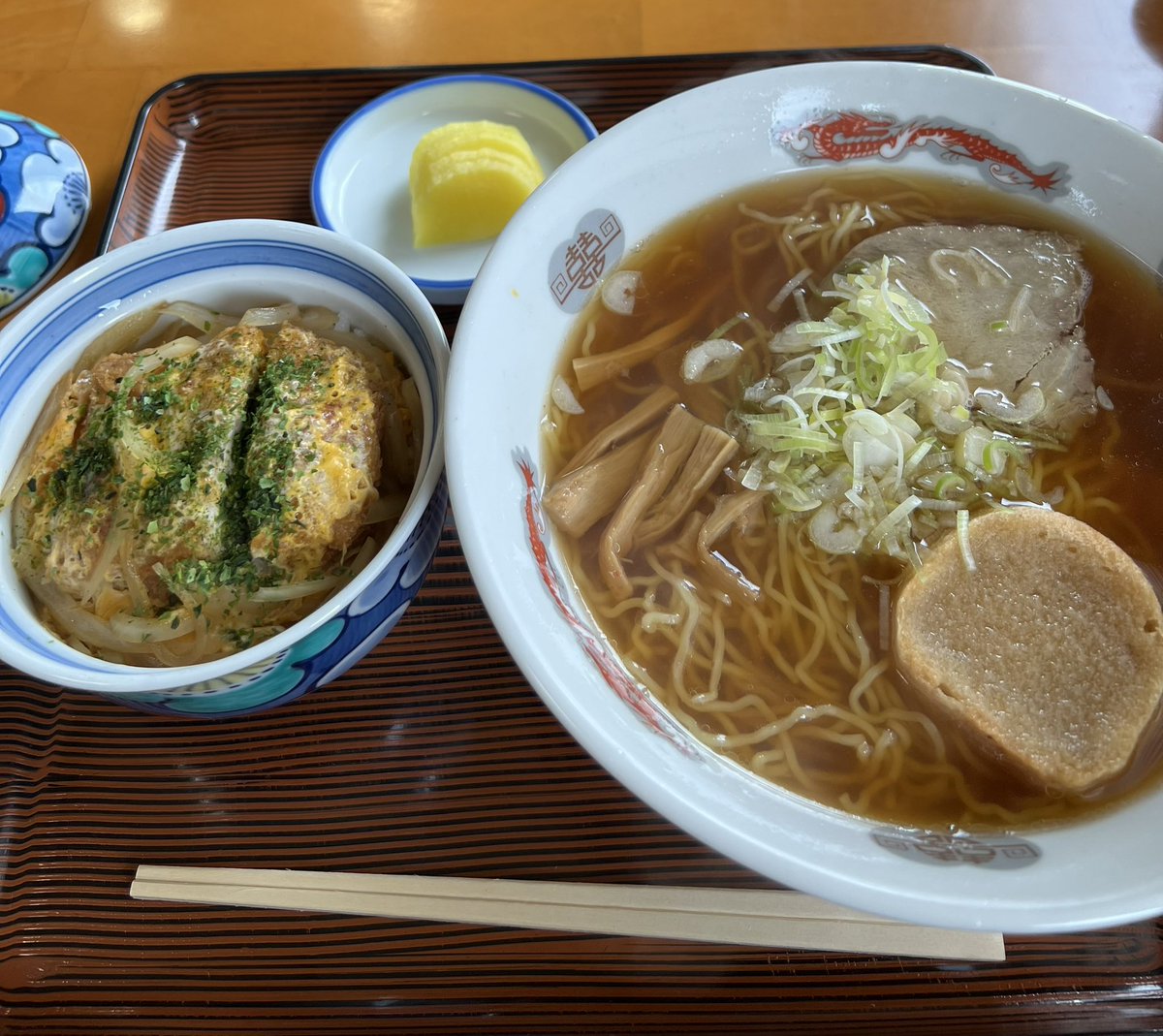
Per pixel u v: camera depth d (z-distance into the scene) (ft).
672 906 0.77
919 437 0.86
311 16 1.38
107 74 1.32
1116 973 0.75
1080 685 0.74
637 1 1.36
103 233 1.13
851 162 0.99
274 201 1.21
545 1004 0.76
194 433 0.82
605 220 0.92
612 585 0.84
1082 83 1.23
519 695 0.87
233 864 0.82
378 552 0.79
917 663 0.77
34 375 0.87
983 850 0.67
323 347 0.87
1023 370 0.89
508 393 0.82
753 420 0.88
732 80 0.93
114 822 0.84
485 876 0.80
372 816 0.83
